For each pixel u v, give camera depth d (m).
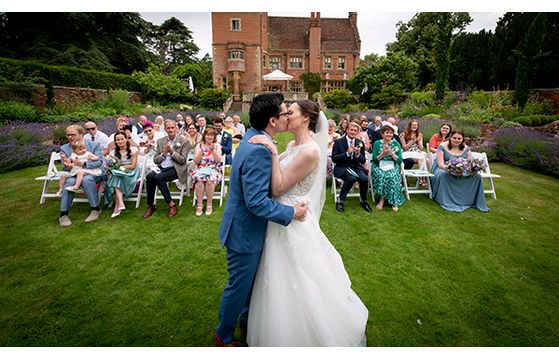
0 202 5.07
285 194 1.93
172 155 4.50
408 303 2.59
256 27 31.70
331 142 6.39
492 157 8.48
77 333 2.27
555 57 15.06
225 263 3.24
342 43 36.47
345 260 3.29
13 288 2.79
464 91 18.67
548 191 5.80
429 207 4.96
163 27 42.69
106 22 26.03
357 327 1.98
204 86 31.14
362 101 25.97
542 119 12.36
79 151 4.45
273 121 1.81
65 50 22.89
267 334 1.87
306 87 35.16
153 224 4.25
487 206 4.99
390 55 26.33
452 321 2.39
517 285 2.85
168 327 2.33
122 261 3.27
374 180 4.91
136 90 23.56
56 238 3.80
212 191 4.63
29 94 15.01
